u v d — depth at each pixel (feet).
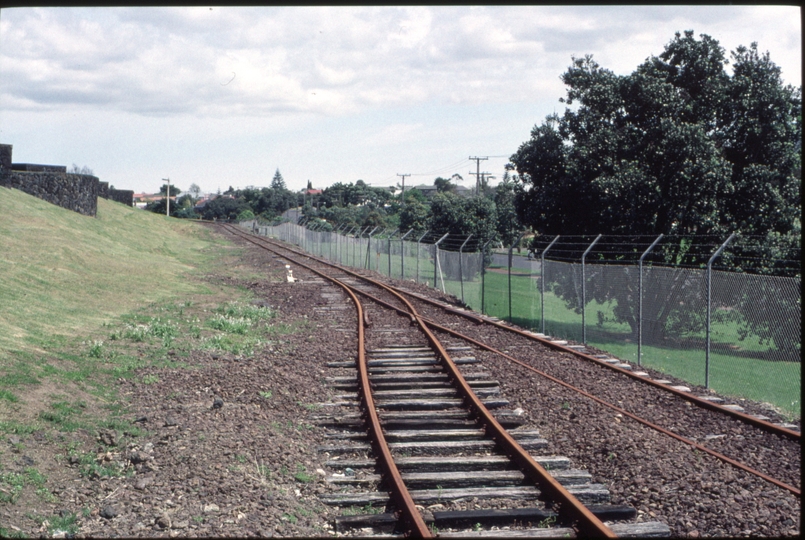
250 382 36.68
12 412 26.73
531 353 49.16
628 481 24.04
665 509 21.80
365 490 23.77
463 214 146.72
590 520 19.42
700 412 33.88
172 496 22.11
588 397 35.76
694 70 75.25
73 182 131.75
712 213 66.80
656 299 54.70
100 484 22.79
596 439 28.55
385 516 20.93
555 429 30.60
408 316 66.39
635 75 75.15
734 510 21.48
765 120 72.43
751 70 73.82
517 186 82.74
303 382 38.58
